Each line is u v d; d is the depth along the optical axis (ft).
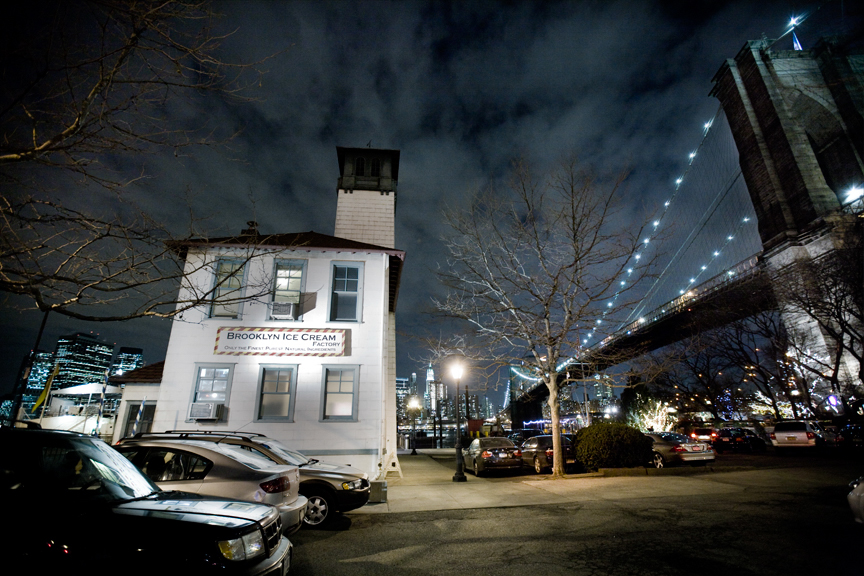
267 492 18.85
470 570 17.90
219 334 46.98
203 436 27.58
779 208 140.05
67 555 9.60
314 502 25.53
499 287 48.16
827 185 140.15
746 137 159.43
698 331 118.42
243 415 45.11
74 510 10.66
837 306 84.33
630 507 28.71
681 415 143.64
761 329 109.60
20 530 9.69
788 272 96.73
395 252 52.39
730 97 169.48
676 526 23.39
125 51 14.46
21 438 12.03
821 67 152.05
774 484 36.29
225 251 48.73
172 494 13.85
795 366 105.81
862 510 18.80
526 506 30.58
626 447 46.75
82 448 13.39
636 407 112.27
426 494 37.06
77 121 14.29
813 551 18.40
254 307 48.11
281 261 50.49
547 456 53.21
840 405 90.63
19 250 15.29
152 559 10.14
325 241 54.80
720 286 131.13
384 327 49.57
